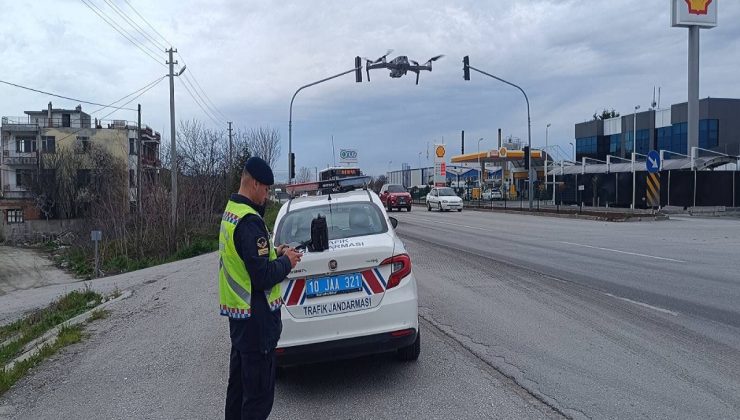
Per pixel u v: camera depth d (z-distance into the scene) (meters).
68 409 5.82
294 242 6.61
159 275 16.47
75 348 8.16
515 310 8.62
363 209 7.10
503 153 55.19
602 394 5.30
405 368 6.34
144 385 6.41
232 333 4.21
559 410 5.00
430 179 85.56
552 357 6.40
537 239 18.94
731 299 8.92
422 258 14.85
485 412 5.05
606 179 39.91
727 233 19.91
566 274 11.61
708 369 5.86
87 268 28.48
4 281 29.09
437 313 8.66
